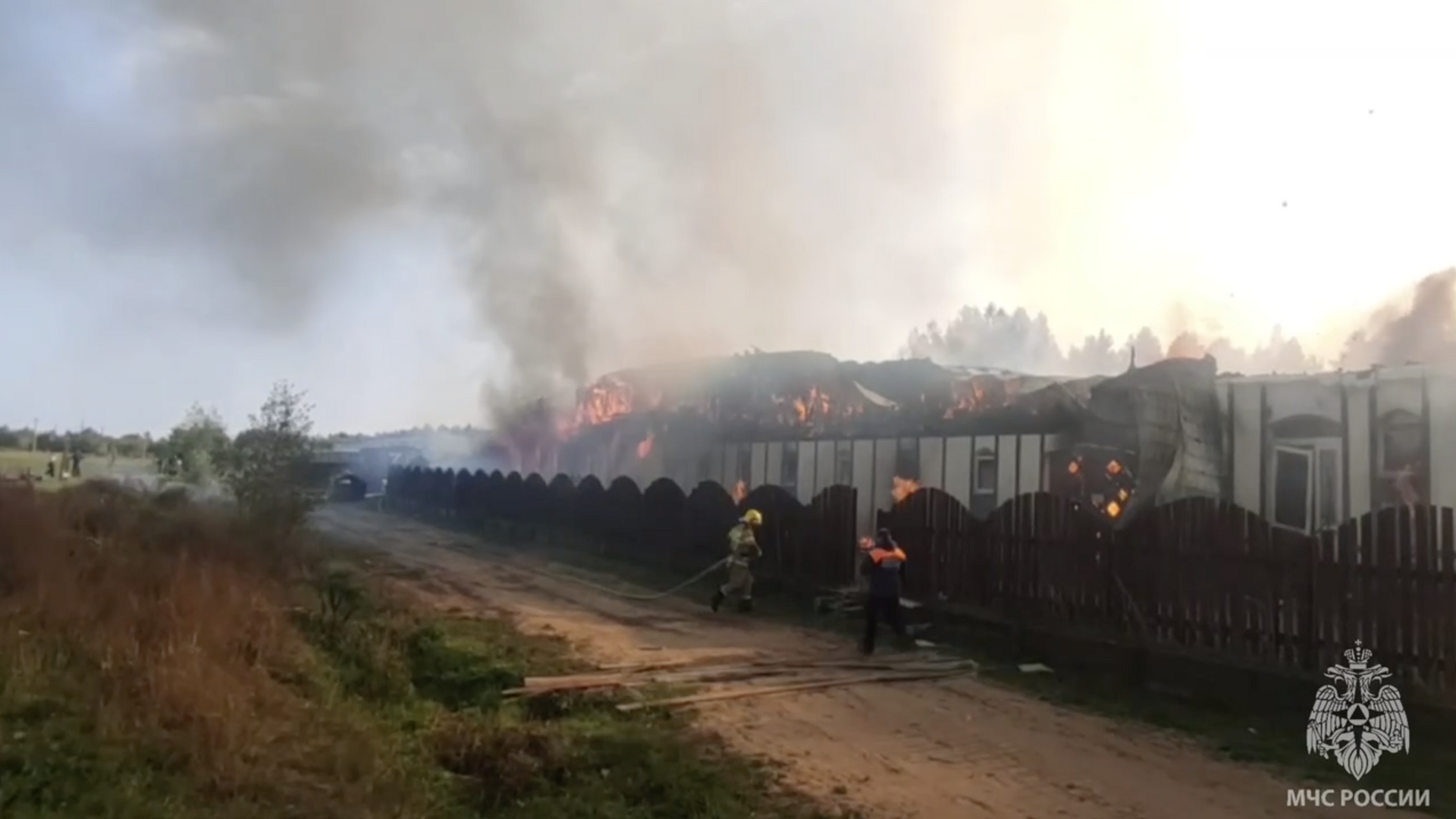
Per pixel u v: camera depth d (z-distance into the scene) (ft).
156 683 22.30
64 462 95.30
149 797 17.70
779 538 59.00
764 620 49.32
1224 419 51.78
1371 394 46.19
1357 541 28.43
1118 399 55.72
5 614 26.30
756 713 30.01
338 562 64.34
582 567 74.08
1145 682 33.71
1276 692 29.55
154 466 93.81
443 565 72.59
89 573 32.12
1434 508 26.78
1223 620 32.12
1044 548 39.32
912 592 46.42
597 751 24.82
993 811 21.52
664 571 71.00
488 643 38.81
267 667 28.53
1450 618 26.17
